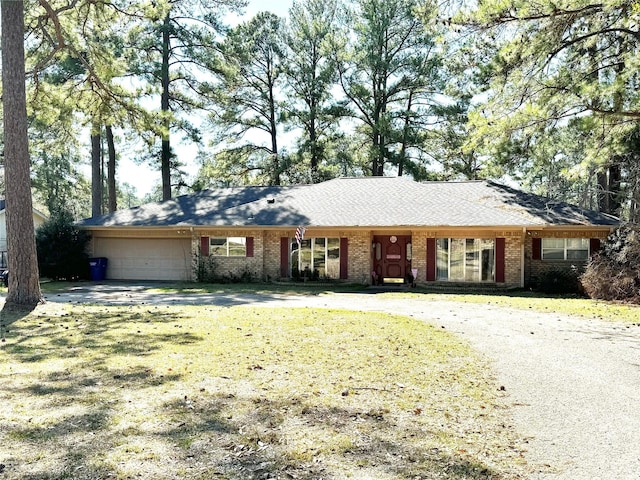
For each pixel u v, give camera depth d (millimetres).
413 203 22469
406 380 6285
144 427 4637
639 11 10516
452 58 17047
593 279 16266
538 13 11789
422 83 34875
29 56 18188
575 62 13414
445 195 23266
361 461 4012
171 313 11914
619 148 14258
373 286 20797
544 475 3846
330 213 22203
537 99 12914
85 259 24172
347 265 21547
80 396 5504
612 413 5246
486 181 24688
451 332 9656
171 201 26078
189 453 4109
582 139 14938
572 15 11828
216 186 39906
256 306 13570
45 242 23281
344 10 37031
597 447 4383
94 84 19000
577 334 9664
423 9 13203
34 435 4422
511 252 20344
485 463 4023
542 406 5441
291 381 6148
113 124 20281
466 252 20734
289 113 36469
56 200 50312
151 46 31391
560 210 21438
